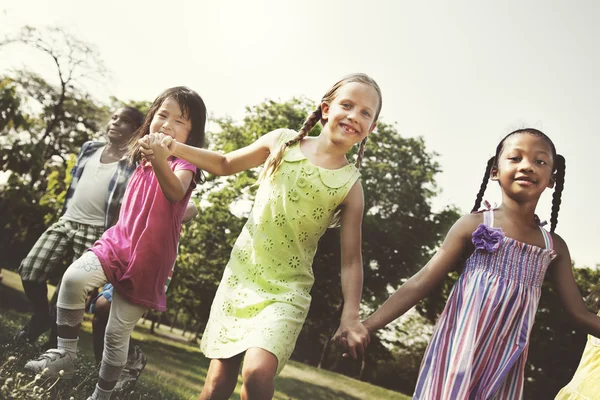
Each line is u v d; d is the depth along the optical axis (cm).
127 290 265
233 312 238
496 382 210
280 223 243
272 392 212
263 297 235
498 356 214
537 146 227
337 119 245
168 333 1636
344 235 247
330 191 244
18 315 601
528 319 219
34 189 862
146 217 272
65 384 279
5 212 823
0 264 825
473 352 211
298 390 829
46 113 1027
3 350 331
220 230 1647
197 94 307
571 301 233
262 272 241
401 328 1559
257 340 217
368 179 1600
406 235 1603
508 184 229
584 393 263
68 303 261
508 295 218
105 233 278
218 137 1675
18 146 836
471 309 216
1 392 216
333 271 1587
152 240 269
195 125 307
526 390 1434
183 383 509
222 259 1641
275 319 223
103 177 384
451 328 221
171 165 288
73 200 388
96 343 337
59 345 269
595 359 266
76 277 260
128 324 268
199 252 1638
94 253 266
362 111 245
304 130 255
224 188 1670
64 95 1034
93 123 1063
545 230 233
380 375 1559
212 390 235
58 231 381
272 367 212
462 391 206
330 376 966
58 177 842
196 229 1641
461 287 224
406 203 1597
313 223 245
